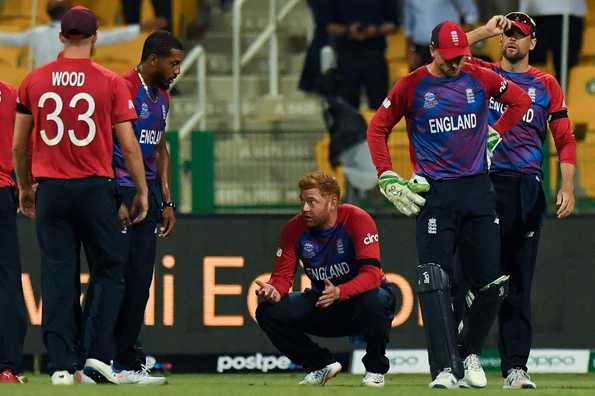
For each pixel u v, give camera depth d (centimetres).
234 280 4138
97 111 2947
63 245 2981
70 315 2980
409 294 4134
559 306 4169
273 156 4350
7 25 5788
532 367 4159
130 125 2973
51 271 2973
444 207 2922
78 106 2944
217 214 4138
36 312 4062
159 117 3198
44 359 4072
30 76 2970
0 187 3139
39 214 2973
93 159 2955
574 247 4162
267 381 3653
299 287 4078
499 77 2966
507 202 3195
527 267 3216
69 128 2944
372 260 3081
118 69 5438
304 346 3164
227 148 4334
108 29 5606
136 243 3181
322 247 3116
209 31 6184
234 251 4141
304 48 6159
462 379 3030
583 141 4462
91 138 2948
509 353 3203
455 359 2895
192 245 4125
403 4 5612
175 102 5766
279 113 5688
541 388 3206
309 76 5484
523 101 2992
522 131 3198
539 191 3212
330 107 4359
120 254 3009
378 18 5303
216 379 3809
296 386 3070
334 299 3028
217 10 6225
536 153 3212
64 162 2950
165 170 3350
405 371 4128
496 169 3195
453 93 2916
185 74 5919
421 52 4950
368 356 3169
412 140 2959
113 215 2980
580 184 4253
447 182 2922
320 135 4353
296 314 3122
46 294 2972
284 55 6112
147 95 3170
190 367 4125
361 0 5294
